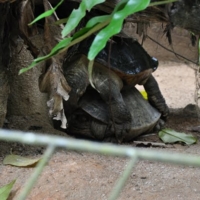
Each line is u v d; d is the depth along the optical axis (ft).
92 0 9.73
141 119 27.71
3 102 22.02
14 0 20.02
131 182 18.22
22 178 18.37
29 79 29.25
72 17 9.81
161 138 27.48
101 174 19.11
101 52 26.04
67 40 10.25
